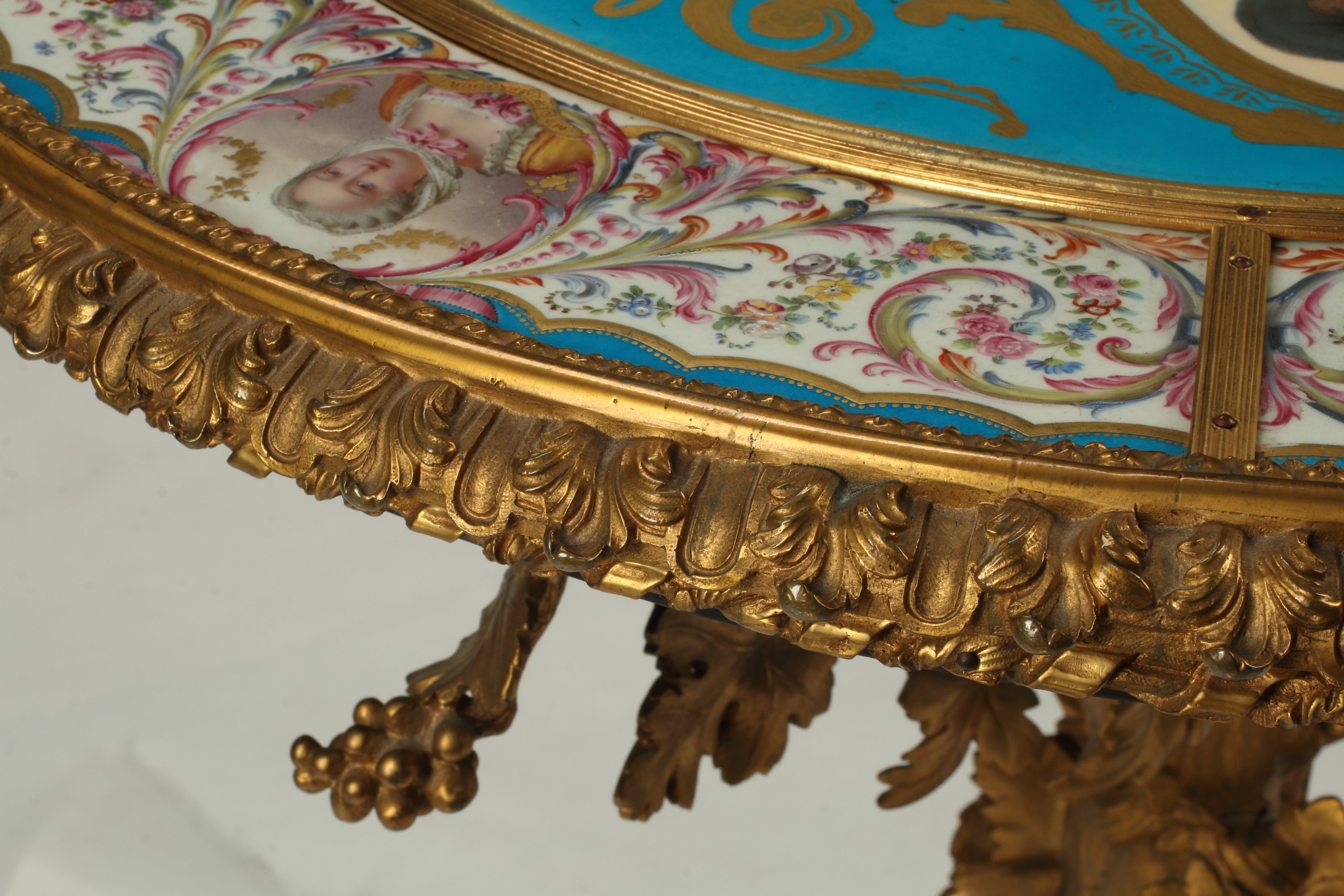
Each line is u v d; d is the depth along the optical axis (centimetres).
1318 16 168
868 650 102
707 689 185
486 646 153
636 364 112
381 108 144
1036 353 118
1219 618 96
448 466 104
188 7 156
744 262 127
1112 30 164
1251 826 200
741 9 165
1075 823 213
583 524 102
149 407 111
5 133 125
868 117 148
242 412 108
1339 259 133
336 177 133
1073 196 139
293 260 113
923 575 99
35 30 148
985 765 217
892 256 130
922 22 164
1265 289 127
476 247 126
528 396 106
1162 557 98
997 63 158
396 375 108
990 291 126
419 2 161
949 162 142
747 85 152
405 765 143
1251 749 196
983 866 219
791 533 98
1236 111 152
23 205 121
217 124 138
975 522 100
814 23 163
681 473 103
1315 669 97
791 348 116
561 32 158
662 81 151
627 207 134
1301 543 97
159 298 114
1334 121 151
